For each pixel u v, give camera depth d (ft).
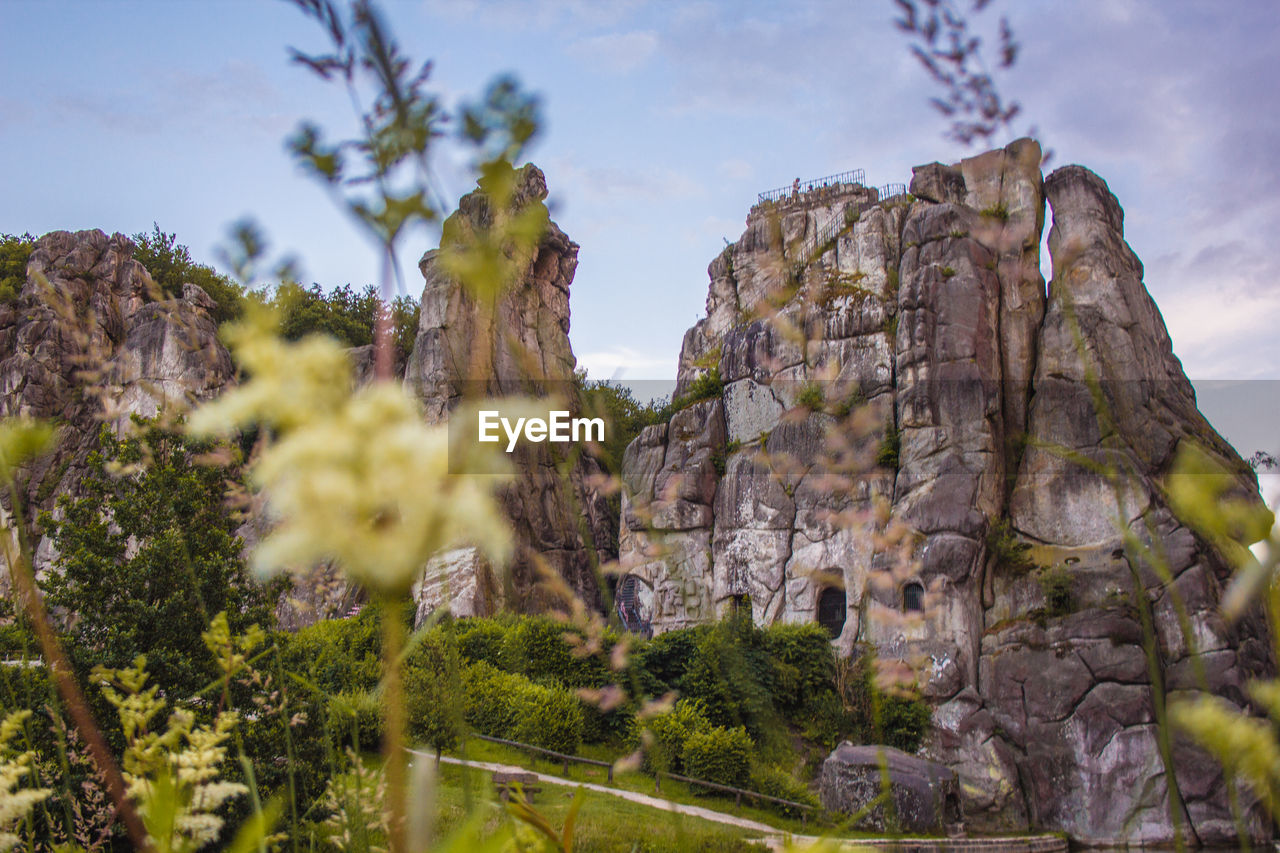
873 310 131.95
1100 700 92.68
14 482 5.16
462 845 2.96
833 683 98.32
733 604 122.31
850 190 149.69
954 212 131.85
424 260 127.34
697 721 74.49
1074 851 89.30
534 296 142.31
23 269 158.30
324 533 2.10
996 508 113.39
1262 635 88.12
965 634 101.24
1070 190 131.75
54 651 5.02
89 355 7.89
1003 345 124.88
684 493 135.23
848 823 3.98
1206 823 82.69
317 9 2.77
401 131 2.78
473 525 2.16
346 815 5.04
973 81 4.34
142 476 37.04
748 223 154.81
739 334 143.54
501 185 2.91
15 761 5.13
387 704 2.86
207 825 3.95
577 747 74.08
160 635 34.60
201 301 73.05
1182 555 92.89
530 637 80.07
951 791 76.79
